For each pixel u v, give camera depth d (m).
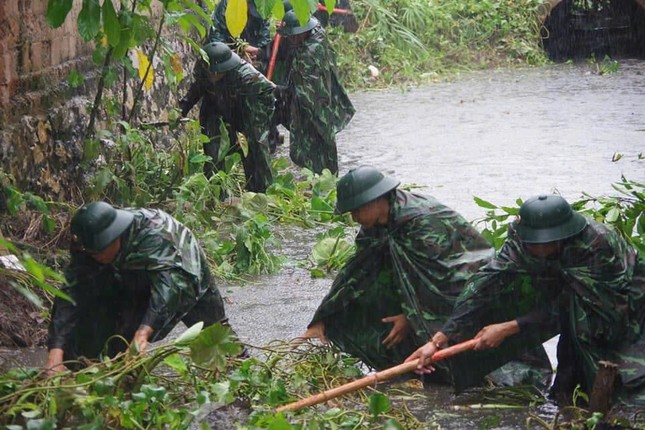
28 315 8.32
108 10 8.29
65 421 5.83
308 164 14.20
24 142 9.91
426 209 7.23
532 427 6.54
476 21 26.73
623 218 8.71
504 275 6.82
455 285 7.12
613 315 6.60
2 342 7.97
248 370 6.74
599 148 15.79
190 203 11.53
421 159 15.38
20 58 10.15
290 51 14.81
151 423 5.97
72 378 6.02
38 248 9.31
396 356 7.39
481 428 6.51
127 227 6.45
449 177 14.15
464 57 26.14
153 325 6.37
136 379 6.17
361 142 16.81
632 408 6.64
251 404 6.68
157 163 11.75
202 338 6.05
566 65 26.34
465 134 17.27
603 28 28.16
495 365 6.96
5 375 6.13
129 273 6.65
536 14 27.28
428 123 18.45
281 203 12.27
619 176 13.95
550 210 6.58
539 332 6.87
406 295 7.16
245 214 11.29
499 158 15.29
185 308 6.55
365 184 7.14
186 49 16.55
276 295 9.43
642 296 6.68
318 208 11.91
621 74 24.28
